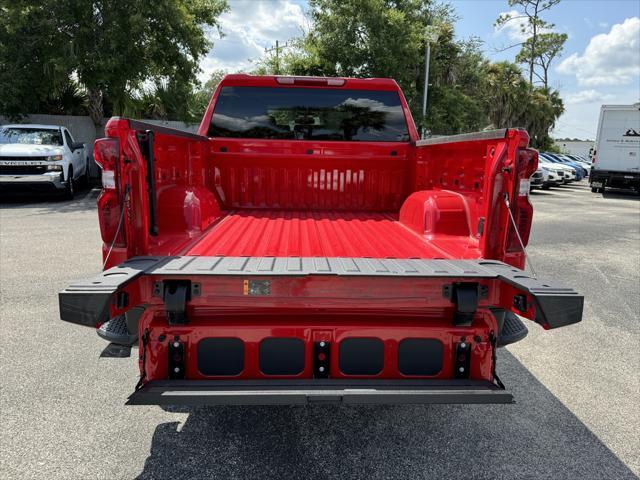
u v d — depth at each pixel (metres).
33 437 2.88
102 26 15.51
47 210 11.60
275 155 4.56
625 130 19.89
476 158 3.07
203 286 2.41
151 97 19.03
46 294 5.39
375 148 4.59
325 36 19.89
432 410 3.33
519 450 2.87
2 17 14.77
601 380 3.81
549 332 4.85
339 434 3.01
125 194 2.54
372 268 2.46
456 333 2.58
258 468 2.66
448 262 2.64
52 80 15.45
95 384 3.53
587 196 20.42
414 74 21.95
